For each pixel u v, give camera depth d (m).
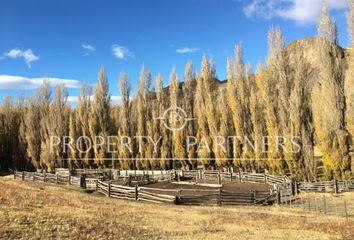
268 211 25.84
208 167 54.44
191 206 27.55
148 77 63.50
